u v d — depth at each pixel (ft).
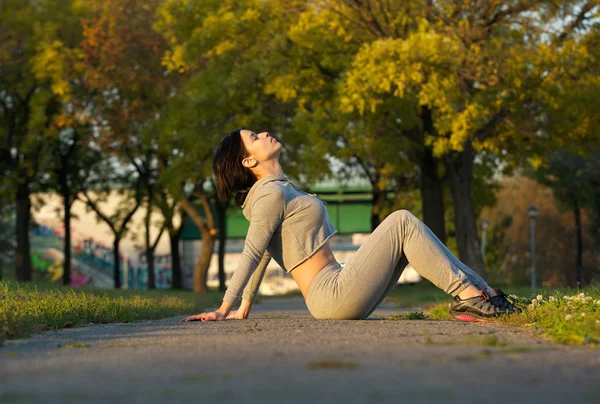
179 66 73.31
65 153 98.63
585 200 98.63
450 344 10.84
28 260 90.33
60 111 82.58
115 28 76.95
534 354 9.71
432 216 70.74
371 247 16.08
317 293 16.25
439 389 6.81
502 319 15.76
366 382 7.22
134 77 77.92
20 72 85.51
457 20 54.13
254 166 16.63
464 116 51.42
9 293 22.99
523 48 52.54
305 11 60.23
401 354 9.48
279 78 63.10
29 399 6.50
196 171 77.20
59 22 83.56
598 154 92.58
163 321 18.75
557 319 14.08
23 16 82.02
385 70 50.01
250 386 7.03
